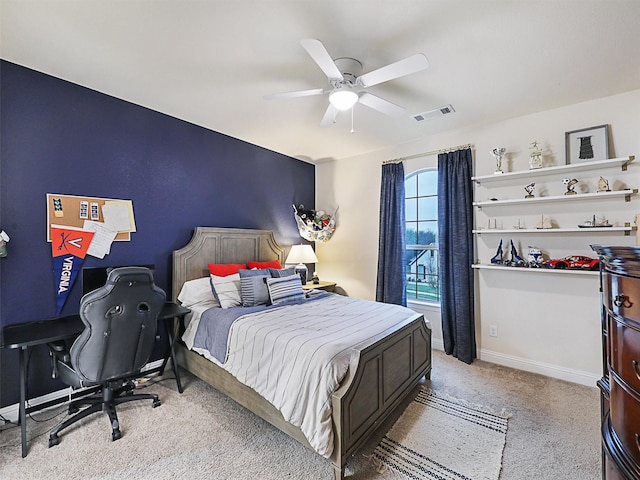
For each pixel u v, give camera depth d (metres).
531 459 1.80
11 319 2.20
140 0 1.59
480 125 3.29
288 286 3.04
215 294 2.93
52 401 2.38
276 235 4.29
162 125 3.06
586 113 2.72
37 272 2.31
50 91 2.37
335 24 1.76
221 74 2.33
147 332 2.19
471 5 1.61
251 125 3.36
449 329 3.43
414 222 4.07
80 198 2.53
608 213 2.63
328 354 1.78
